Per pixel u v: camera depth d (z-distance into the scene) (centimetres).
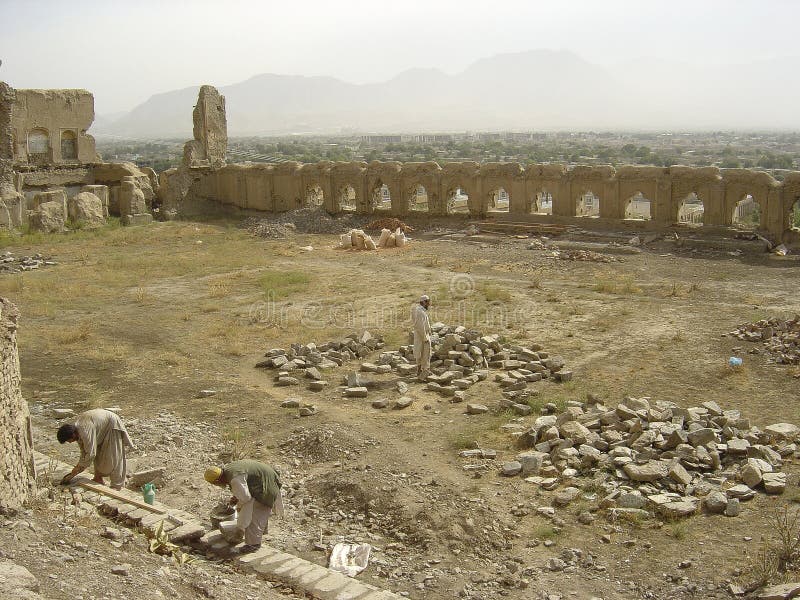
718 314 2006
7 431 897
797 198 2867
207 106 4644
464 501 1033
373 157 15150
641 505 995
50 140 4416
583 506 1012
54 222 3797
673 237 3088
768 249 2836
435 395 1502
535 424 1252
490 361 1670
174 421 1395
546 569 879
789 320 1769
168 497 1078
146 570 763
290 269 2912
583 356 1692
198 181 4650
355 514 1034
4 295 2477
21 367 1745
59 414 1433
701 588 813
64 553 751
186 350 1862
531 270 2719
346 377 1577
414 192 4000
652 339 1797
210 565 854
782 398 1373
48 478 1045
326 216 4075
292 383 1592
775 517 948
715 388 1448
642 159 12006
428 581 862
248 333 2003
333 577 839
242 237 3734
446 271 2775
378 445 1236
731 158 12838
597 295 2292
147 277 2805
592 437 1187
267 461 1215
